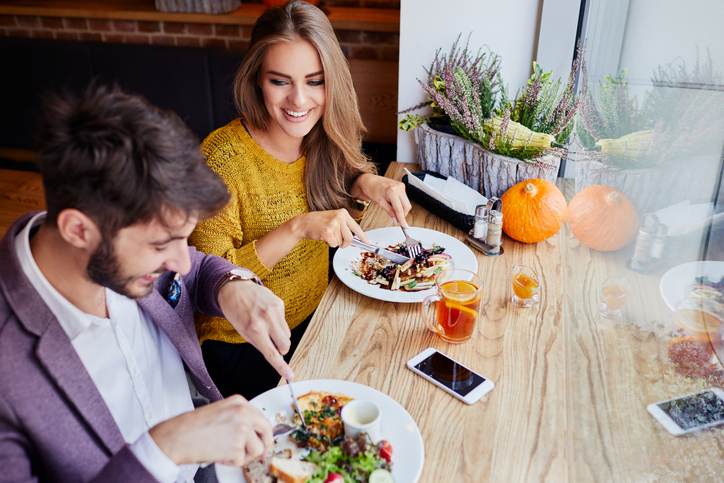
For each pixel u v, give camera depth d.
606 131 1.18
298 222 1.40
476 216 1.52
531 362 1.13
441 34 1.92
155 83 3.16
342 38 3.02
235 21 3.02
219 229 1.43
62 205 0.70
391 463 0.90
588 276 1.14
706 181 0.66
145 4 3.26
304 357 1.15
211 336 1.50
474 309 1.16
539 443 0.96
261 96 1.46
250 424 0.83
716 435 0.59
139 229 0.72
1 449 0.75
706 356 0.64
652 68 0.94
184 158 0.71
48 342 0.80
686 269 0.71
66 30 3.36
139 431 1.00
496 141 1.64
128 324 1.00
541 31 1.83
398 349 1.17
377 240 1.54
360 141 1.63
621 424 0.80
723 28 0.66
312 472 0.89
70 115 0.69
